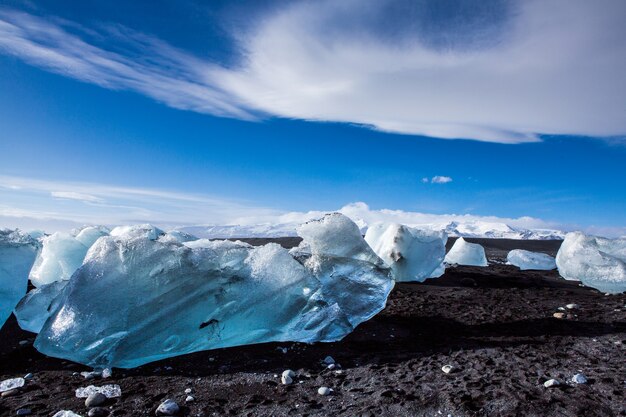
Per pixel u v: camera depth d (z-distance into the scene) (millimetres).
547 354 4910
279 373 4477
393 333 6023
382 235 11305
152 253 5293
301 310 5824
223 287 5570
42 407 3580
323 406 3643
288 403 3705
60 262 7902
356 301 6754
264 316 5629
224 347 5324
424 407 3539
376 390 3939
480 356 4867
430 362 4707
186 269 5410
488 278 11438
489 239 34062
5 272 5820
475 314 7094
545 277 11977
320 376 4375
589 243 11258
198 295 5371
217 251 5859
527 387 3895
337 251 7578
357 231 7781
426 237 11164
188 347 5098
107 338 4695
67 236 8227
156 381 4227
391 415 3430
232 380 4270
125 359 4648
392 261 10391
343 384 4152
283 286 5848
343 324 5816
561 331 5934
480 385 3939
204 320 5301
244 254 6035
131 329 4832
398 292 9062
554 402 3561
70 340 4609
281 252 6098
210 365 4707
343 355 5059
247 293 5652
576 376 4039
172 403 3520
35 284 8008
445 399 3656
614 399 3615
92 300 4848
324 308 5895
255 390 4012
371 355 5027
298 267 6035
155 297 5121
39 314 5875
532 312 7203
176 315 5137
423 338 5754
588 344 5289
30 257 6289
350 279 7070
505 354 4930
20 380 4152
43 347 4641
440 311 7340
